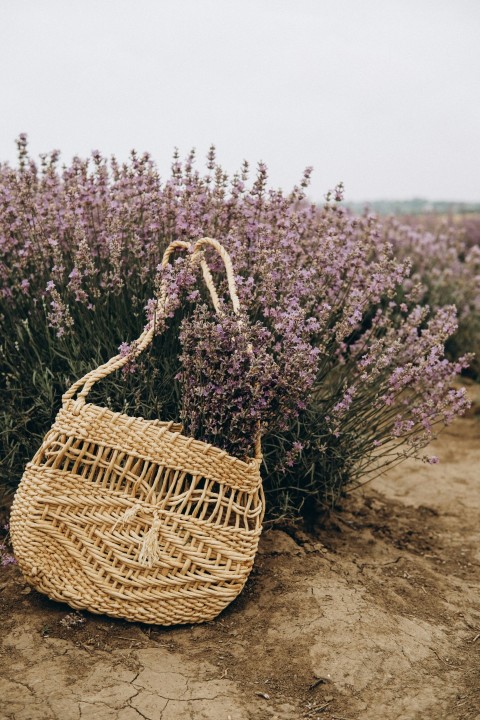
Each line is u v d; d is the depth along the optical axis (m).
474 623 2.86
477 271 7.77
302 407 2.88
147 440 2.61
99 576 2.56
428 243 7.12
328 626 2.65
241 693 2.28
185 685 2.29
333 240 3.67
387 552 3.46
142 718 2.12
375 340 3.62
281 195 3.66
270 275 3.13
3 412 3.39
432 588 3.13
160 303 2.93
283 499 3.47
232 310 2.86
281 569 3.05
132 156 3.61
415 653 2.56
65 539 2.58
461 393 3.53
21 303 3.59
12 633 2.50
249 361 2.72
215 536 2.60
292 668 2.42
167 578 2.56
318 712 2.22
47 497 2.58
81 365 3.21
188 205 3.48
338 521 3.76
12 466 3.30
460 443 5.53
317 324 2.96
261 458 2.76
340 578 3.04
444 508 4.20
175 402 3.21
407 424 3.48
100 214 3.82
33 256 3.56
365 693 2.33
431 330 3.81
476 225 11.29
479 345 7.19
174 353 3.34
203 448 2.61
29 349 3.51
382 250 3.66
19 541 2.61
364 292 3.59
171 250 3.11
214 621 2.68
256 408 2.67
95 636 2.51
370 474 4.62
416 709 2.26
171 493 2.64
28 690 2.20
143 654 2.44
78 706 2.14
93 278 3.30
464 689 2.39
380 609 2.83
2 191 3.50
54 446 2.65
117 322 3.39
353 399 3.57
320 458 3.39
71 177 3.69
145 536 2.52
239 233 3.59
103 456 2.62
